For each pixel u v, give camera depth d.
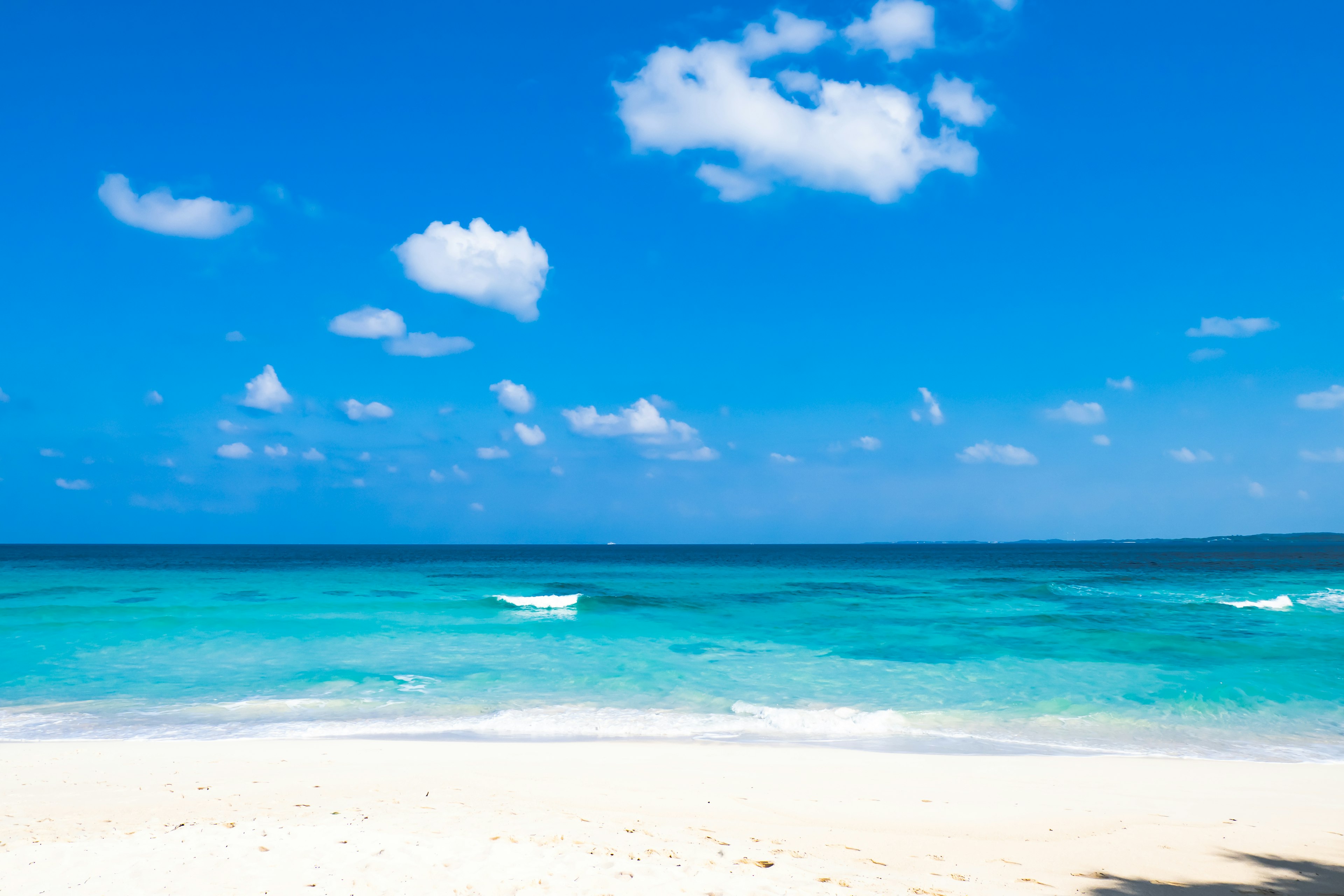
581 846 6.79
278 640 23.56
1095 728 13.86
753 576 62.78
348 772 10.13
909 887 6.01
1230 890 6.27
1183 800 9.24
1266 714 14.92
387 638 24.27
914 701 15.96
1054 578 59.28
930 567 82.38
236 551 142.00
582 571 70.38
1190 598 38.25
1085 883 6.36
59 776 9.77
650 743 12.50
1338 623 27.92
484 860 6.16
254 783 9.50
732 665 20.00
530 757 11.18
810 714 14.48
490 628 26.67
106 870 5.74
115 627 25.53
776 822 8.14
